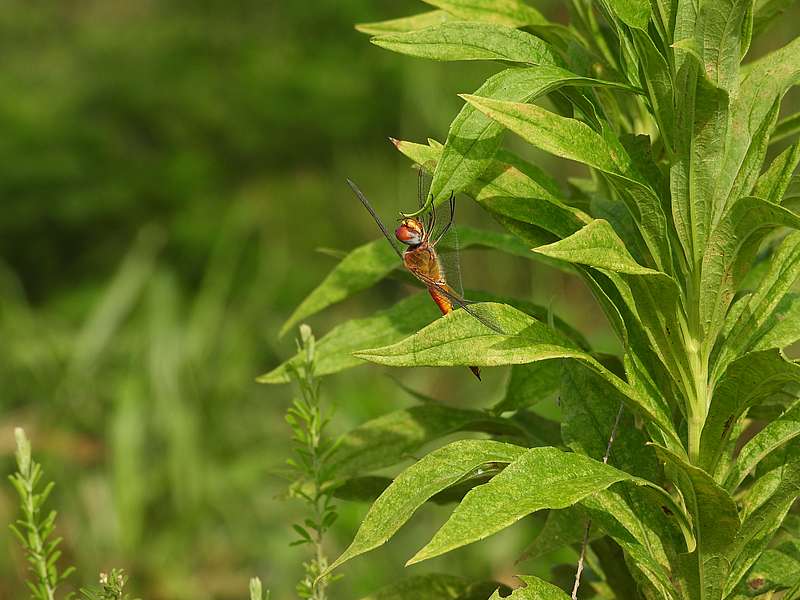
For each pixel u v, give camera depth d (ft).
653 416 2.50
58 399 6.66
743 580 2.61
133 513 5.93
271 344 7.77
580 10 2.72
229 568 5.96
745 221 2.45
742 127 2.49
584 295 8.46
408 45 2.44
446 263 2.54
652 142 2.72
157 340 6.60
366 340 2.76
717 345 2.58
